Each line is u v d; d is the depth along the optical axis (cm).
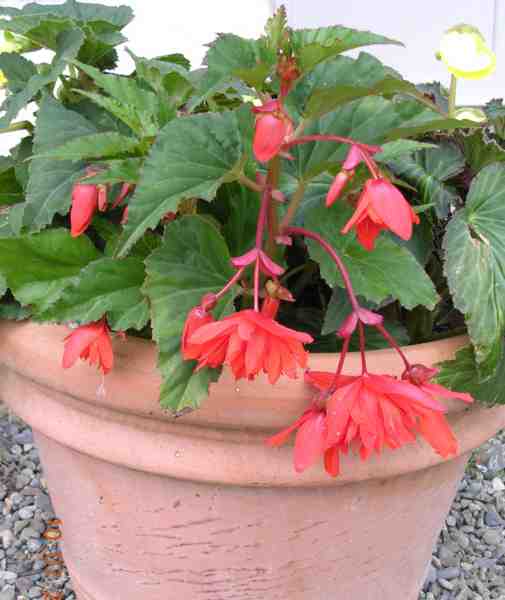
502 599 156
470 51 123
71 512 120
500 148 116
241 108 90
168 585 114
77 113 119
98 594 127
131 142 96
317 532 106
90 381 96
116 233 108
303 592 113
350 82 108
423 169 118
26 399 109
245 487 100
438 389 83
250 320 73
